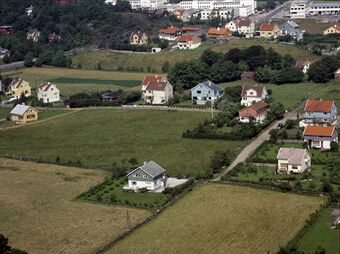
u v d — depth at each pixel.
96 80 162.12
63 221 72.25
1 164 96.88
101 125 117.50
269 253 60.66
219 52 163.12
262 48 154.00
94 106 133.25
